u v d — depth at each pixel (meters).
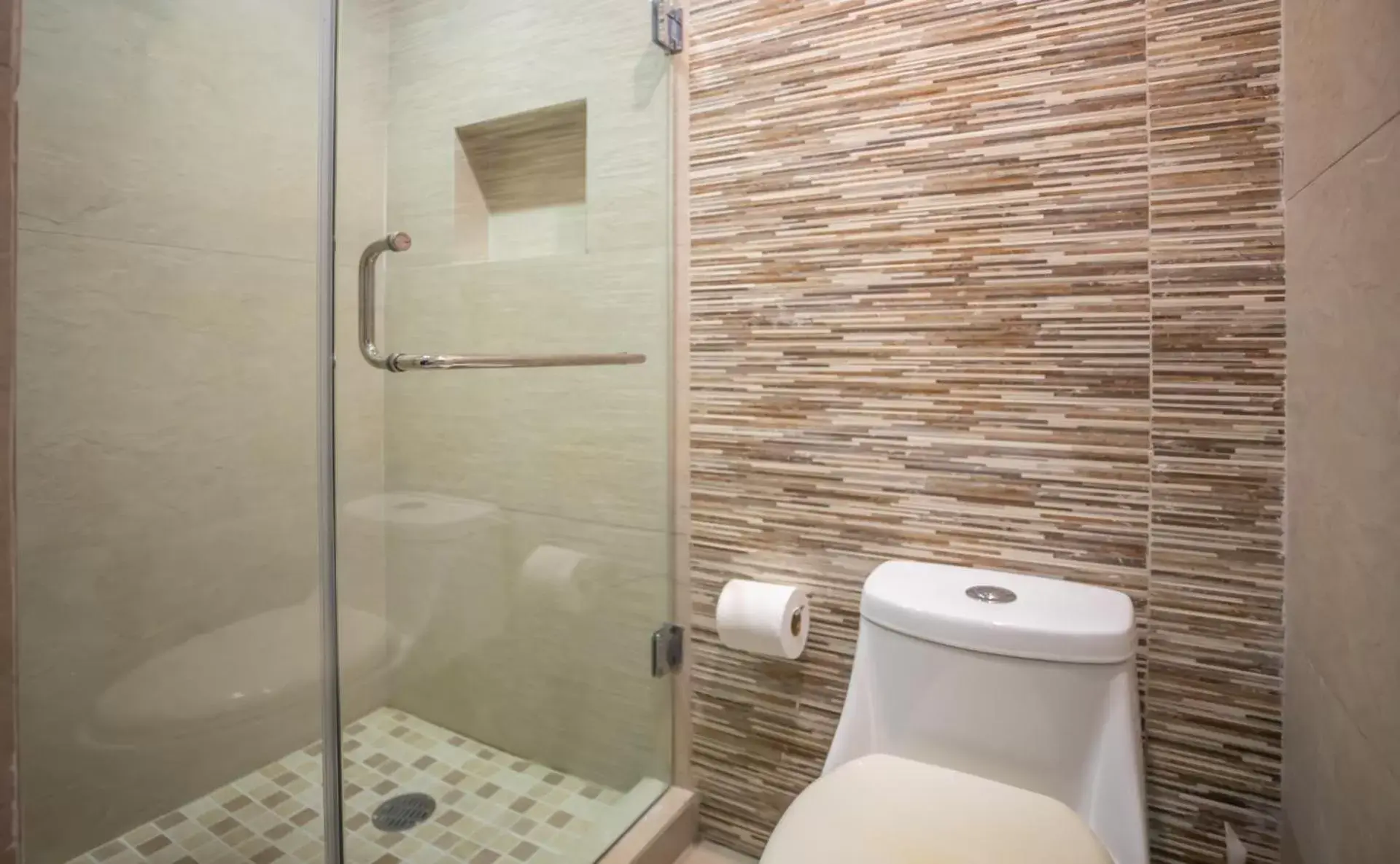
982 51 1.09
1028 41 1.06
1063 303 1.05
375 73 1.60
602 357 1.45
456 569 1.53
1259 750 0.96
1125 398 1.02
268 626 1.43
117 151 1.25
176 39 1.33
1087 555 1.05
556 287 1.49
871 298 1.20
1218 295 0.95
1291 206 0.88
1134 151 0.99
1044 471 1.08
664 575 1.42
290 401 1.49
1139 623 1.02
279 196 1.49
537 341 1.50
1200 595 0.98
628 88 1.41
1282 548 0.93
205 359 1.37
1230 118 0.94
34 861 1.15
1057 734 0.90
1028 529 1.09
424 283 1.57
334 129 1.50
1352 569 0.70
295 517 1.48
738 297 1.32
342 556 1.50
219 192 1.39
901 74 1.15
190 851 1.24
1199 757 0.99
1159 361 0.99
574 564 1.48
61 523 1.18
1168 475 1.00
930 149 1.14
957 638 0.95
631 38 1.40
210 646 1.35
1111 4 1.00
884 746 1.00
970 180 1.11
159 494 1.30
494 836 1.30
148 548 1.28
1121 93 1.00
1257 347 0.94
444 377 1.55
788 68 1.26
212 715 1.34
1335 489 0.75
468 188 1.59
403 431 1.55
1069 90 1.03
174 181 1.33
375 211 1.59
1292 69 0.87
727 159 1.32
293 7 1.52
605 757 1.46
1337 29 0.72
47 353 1.17
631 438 1.43
